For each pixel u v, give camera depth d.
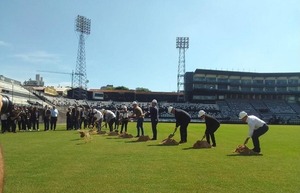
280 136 31.64
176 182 8.95
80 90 105.75
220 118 101.06
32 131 32.62
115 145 18.75
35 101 76.25
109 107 100.44
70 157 13.60
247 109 110.62
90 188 8.20
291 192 7.98
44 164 11.74
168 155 14.53
